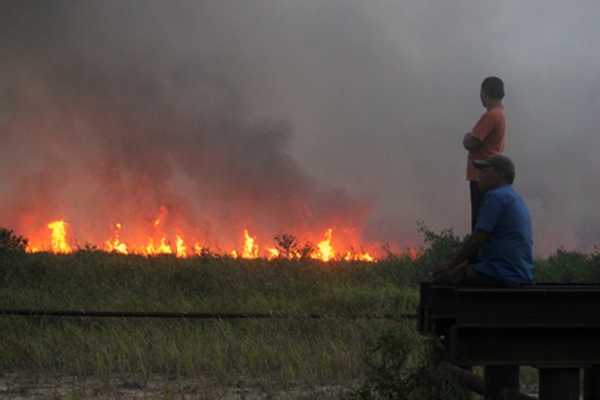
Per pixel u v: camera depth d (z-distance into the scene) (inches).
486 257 237.6
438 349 248.7
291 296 491.8
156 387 301.4
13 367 336.8
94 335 370.3
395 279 546.0
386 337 233.3
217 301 460.8
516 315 202.7
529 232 235.5
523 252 233.6
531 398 208.1
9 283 499.8
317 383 309.6
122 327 390.6
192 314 383.2
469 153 315.6
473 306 201.6
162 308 435.8
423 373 230.2
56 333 370.3
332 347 345.4
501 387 225.6
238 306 445.1
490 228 231.5
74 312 373.1
